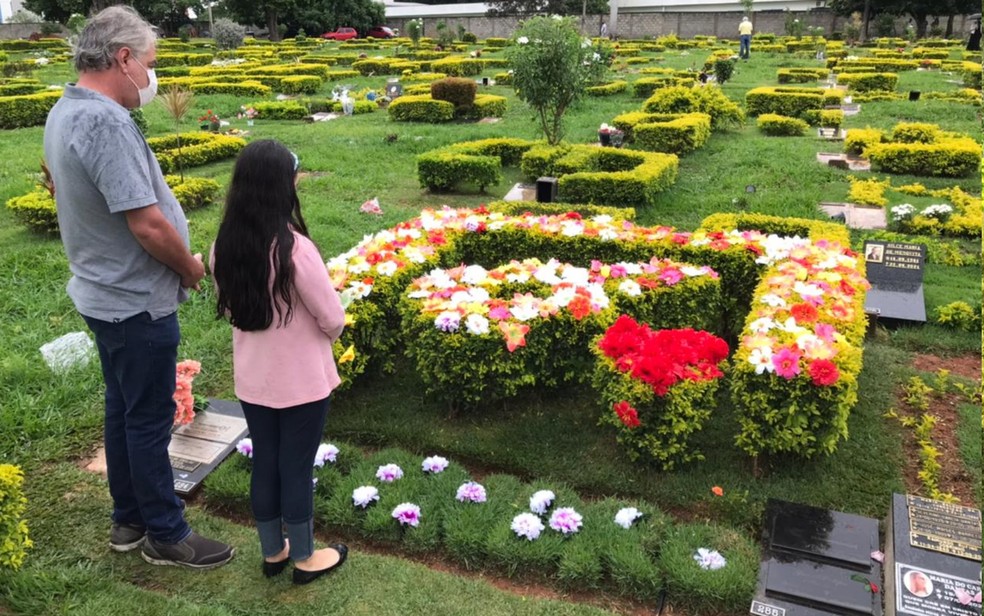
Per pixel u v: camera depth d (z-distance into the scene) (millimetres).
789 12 45875
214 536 3490
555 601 3080
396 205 9797
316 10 48969
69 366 5039
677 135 12172
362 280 4844
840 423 3744
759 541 3473
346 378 4566
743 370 3846
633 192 9281
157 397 3055
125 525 3363
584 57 11695
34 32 46531
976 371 5242
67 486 3867
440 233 6164
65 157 2715
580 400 4695
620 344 3918
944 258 7496
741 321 5816
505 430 4324
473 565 3320
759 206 9141
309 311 2820
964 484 3906
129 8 2873
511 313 4367
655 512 3580
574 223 6359
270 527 3109
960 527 3119
